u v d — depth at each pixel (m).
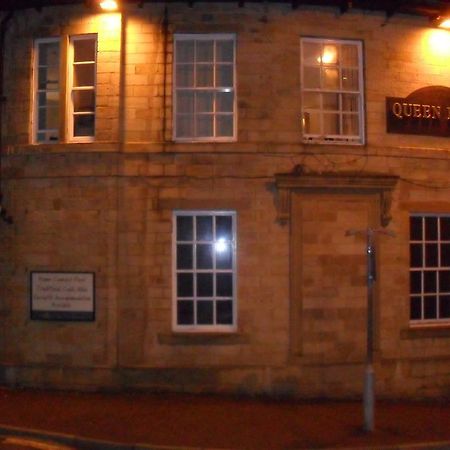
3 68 15.18
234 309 14.35
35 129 14.98
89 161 14.45
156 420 12.10
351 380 14.48
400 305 14.90
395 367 14.80
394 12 15.02
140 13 14.52
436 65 15.50
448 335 15.27
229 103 14.62
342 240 14.52
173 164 14.34
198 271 14.45
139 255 14.33
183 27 14.45
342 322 14.50
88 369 14.36
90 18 14.62
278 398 14.22
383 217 14.67
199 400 13.80
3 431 11.48
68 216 14.55
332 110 14.92
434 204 15.23
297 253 14.34
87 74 14.84
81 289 14.45
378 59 15.03
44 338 14.62
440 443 10.88
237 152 14.31
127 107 14.42
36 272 14.66
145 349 14.28
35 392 14.32
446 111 15.50
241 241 14.31
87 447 10.75
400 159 14.98
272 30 14.51
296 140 14.45
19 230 14.80
